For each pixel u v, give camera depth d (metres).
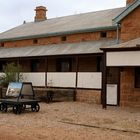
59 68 29.80
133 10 22.20
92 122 14.94
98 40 27.45
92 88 24.25
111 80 22.84
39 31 32.88
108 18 29.69
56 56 26.61
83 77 24.84
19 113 17.47
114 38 26.59
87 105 21.97
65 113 17.75
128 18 22.45
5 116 16.66
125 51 18.81
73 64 28.70
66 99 24.81
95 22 29.56
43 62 30.86
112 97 22.31
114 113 17.91
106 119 15.75
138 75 21.44
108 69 22.53
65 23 33.28
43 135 12.04
